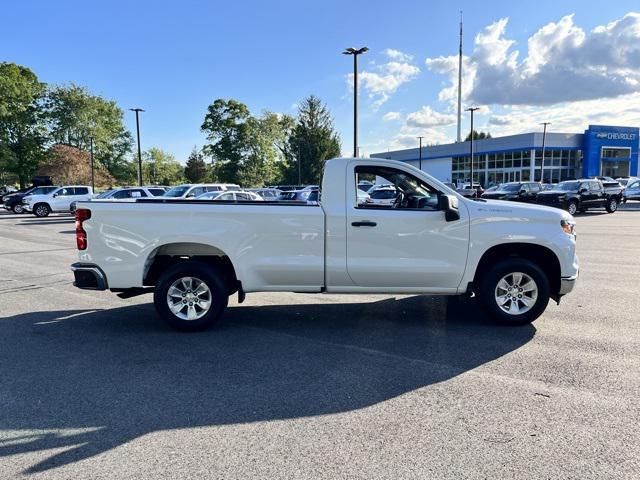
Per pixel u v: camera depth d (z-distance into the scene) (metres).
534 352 4.71
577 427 3.23
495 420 3.34
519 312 5.53
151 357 4.67
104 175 58.94
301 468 2.78
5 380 4.11
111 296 7.43
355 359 4.58
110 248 5.33
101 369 4.36
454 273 5.36
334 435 3.16
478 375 4.15
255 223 5.30
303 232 5.31
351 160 5.39
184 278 5.43
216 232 5.30
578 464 2.79
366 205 5.52
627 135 58.31
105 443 3.08
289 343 5.08
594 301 6.78
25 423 3.35
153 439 3.12
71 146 58.06
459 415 3.42
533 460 2.84
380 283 5.41
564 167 57.34
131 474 2.73
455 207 5.13
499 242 5.33
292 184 64.94
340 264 5.34
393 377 4.13
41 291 7.79
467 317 6.04
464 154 65.12
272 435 3.17
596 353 4.67
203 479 2.68
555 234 5.36
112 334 5.43
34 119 57.25
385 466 2.79
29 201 28.05
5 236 16.98
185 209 5.28
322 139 63.34
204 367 4.39
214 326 5.71
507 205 5.45
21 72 59.75
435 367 4.35
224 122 67.44
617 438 3.08
